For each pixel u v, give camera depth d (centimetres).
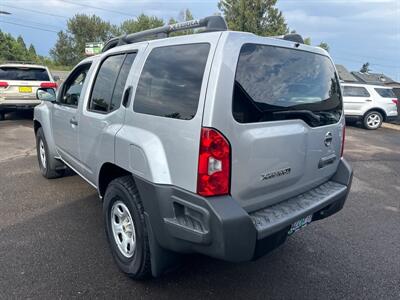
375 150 908
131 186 268
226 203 215
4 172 566
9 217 393
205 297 265
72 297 259
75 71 412
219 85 211
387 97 1376
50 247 328
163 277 287
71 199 450
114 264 302
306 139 272
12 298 255
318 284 286
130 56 297
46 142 490
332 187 310
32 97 1089
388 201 499
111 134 287
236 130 219
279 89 252
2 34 5606
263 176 240
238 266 308
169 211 232
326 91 304
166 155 235
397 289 283
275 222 236
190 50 235
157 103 248
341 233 384
